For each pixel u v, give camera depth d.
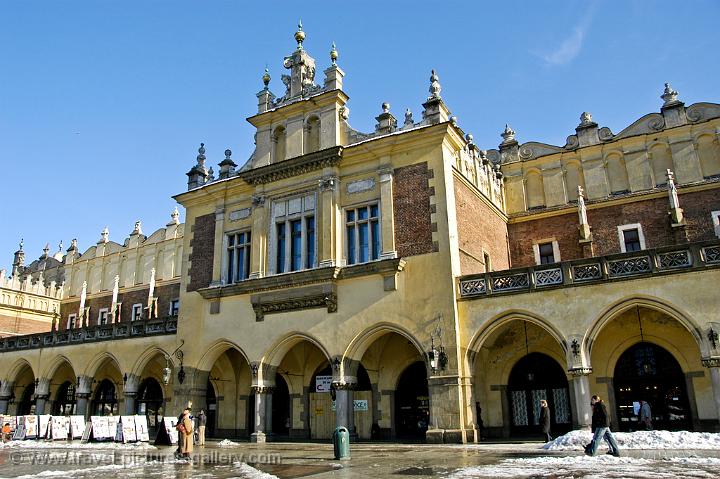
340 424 22.64
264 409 24.78
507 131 32.00
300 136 27.00
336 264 24.22
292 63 28.53
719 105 26.83
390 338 25.58
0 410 35.44
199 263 28.86
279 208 26.69
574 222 28.78
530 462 13.95
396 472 12.97
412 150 24.05
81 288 44.19
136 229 42.72
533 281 20.69
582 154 29.42
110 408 35.19
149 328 30.25
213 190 28.98
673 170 27.08
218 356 27.41
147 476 13.23
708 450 15.41
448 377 20.91
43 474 13.70
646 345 22.36
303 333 24.31
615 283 19.41
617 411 22.20
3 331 40.53
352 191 25.08
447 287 21.77
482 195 27.03
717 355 17.53
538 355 24.11
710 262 18.22
